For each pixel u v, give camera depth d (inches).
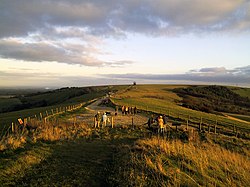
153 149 639.8
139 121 1445.6
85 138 920.3
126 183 427.8
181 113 2158.0
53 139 836.6
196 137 1032.8
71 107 2159.2
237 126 1860.2
